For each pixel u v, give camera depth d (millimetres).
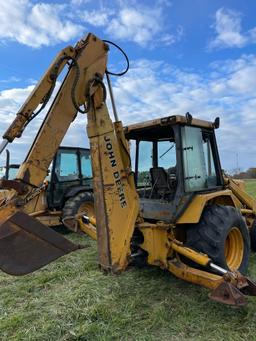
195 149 3889
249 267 4461
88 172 7805
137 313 3115
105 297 3428
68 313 3096
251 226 5199
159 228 3465
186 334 2766
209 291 3572
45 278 4125
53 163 7031
